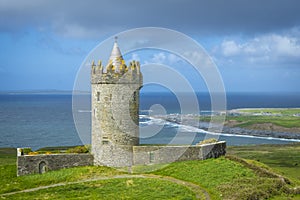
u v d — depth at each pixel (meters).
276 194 34.72
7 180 37.84
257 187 34.78
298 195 35.84
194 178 37.19
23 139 121.44
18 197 31.92
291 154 96.88
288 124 167.12
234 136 144.12
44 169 40.25
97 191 33.22
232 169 39.88
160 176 38.62
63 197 31.47
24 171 39.47
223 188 34.06
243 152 101.50
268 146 115.50
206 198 31.52
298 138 141.25
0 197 32.09
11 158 75.31
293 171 66.69
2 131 142.12
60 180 37.56
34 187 35.97
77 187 34.59
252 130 158.38
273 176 39.81
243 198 31.73
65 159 41.03
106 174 39.16
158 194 31.83
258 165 45.84
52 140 118.75
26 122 175.25
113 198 30.67
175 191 32.75
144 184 35.12
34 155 39.91
